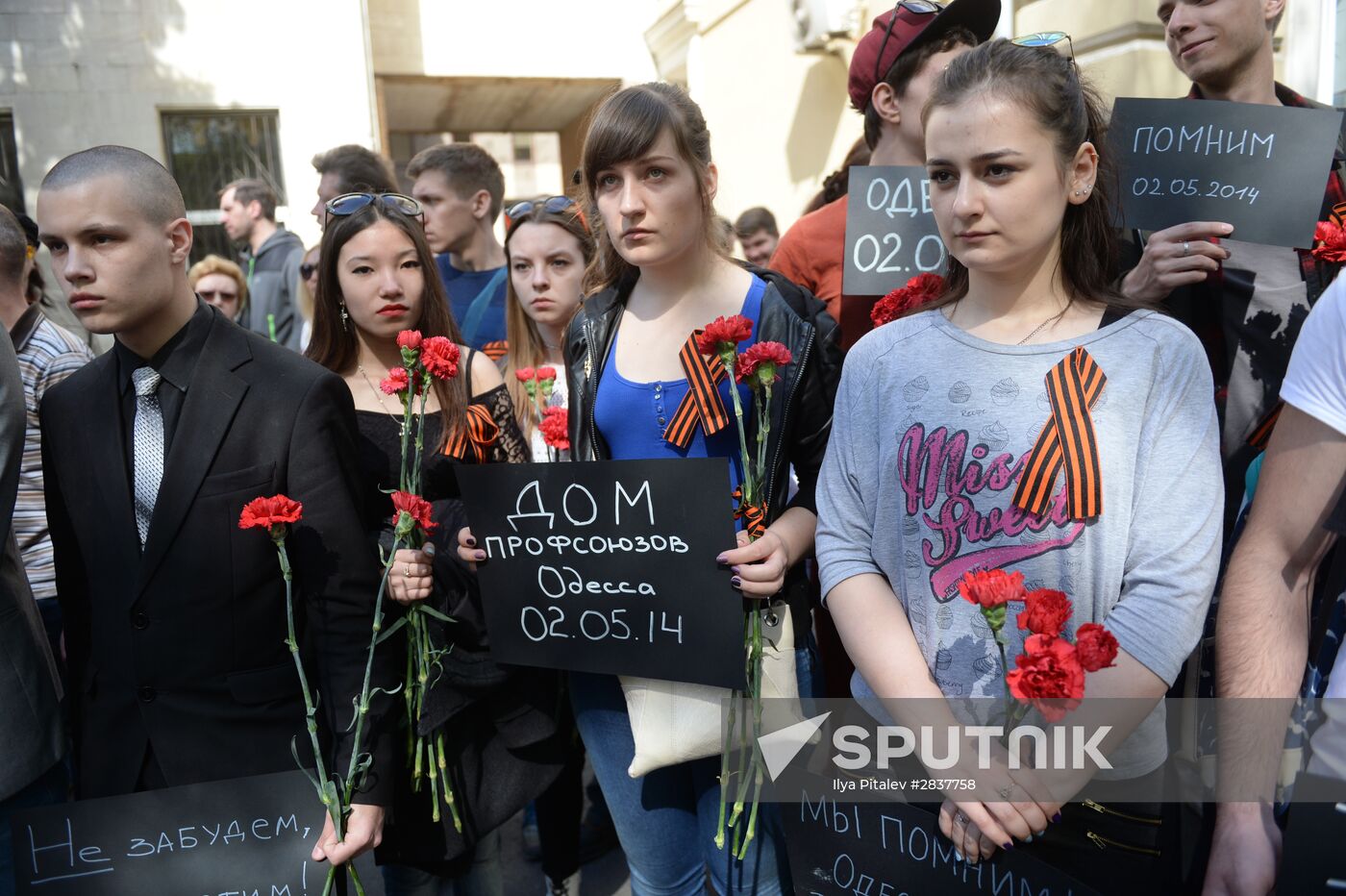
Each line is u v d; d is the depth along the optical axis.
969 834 1.34
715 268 1.77
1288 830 1.16
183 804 1.62
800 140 6.29
